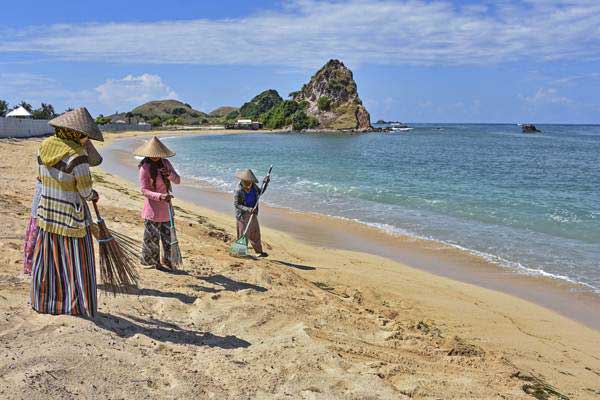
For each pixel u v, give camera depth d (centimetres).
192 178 2467
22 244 718
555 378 559
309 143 7219
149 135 8912
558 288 900
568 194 1978
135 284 594
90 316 479
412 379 473
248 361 458
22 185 1366
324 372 454
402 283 888
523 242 1200
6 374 363
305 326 559
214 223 1266
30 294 481
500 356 581
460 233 1284
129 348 440
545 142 8062
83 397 356
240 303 602
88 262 479
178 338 490
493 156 4581
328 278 866
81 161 451
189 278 688
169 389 387
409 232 1292
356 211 1576
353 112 13850
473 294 855
